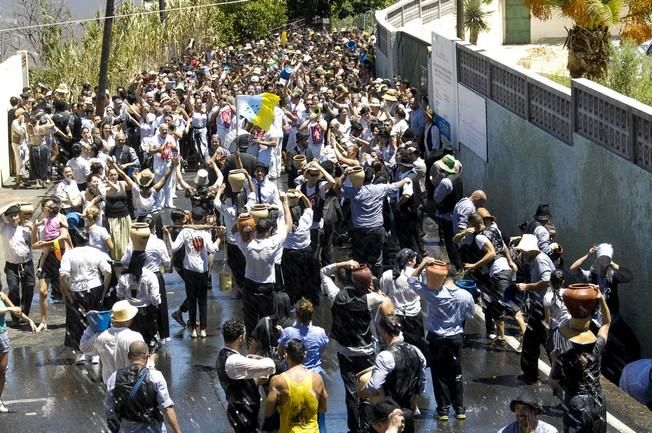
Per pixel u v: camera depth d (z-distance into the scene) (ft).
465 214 53.98
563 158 60.18
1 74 90.74
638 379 43.68
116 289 47.19
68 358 48.37
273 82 102.17
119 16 134.10
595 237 56.24
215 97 94.27
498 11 132.77
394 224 59.72
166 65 143.33
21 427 40.70
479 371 45.73
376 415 27.02
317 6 206.69
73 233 58.13
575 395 34.76
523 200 67.05
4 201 81.71
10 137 91.35
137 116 90.89
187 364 46.98
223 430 40.14
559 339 36.04
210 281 58.39
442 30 143.54
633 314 51.37
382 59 120.47
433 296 39.50
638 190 50.85
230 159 63.21
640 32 78.23
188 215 50.57
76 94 120.47
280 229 47.88
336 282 56.18
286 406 32.35
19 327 52.85
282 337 36.32
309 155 74.23
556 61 113.19
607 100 53.83
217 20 176.24
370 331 37.68
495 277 47.85
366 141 71.56
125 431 32.14
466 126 78.33
